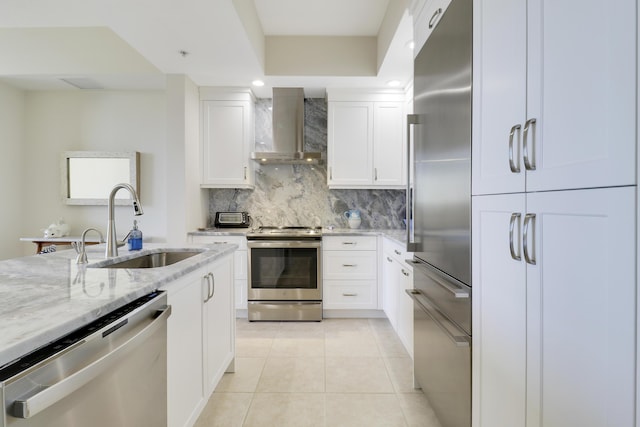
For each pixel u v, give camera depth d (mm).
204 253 1741
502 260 1032
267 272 3178
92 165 3641
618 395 639
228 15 2074
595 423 692
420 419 1694
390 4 2477
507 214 1002
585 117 708
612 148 642
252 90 3461
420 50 1770
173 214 3053
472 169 1218
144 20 2123
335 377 2109
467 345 1250
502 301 1036
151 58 2713
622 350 630
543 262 843
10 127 3510
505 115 1008
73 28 3094
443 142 1465
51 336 696
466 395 1275
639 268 597
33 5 1932
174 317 1288
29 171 3660
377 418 1703
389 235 2902
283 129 3426
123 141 3684
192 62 2787
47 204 3676
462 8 1278
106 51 3096
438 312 1523
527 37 897
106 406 889
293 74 3070
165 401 1212
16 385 626
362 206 3746
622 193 624
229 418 1702
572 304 751
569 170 752
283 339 2725
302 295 3176
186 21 2143
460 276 1314
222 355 1899
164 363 1202
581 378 729
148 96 3680
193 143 3221
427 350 1724
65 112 3670
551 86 807
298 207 3738
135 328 1005
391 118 3393
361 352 2475
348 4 2584
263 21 2834
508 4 985
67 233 3564
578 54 724
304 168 3738
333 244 3205
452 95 1373
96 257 1588
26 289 1008
